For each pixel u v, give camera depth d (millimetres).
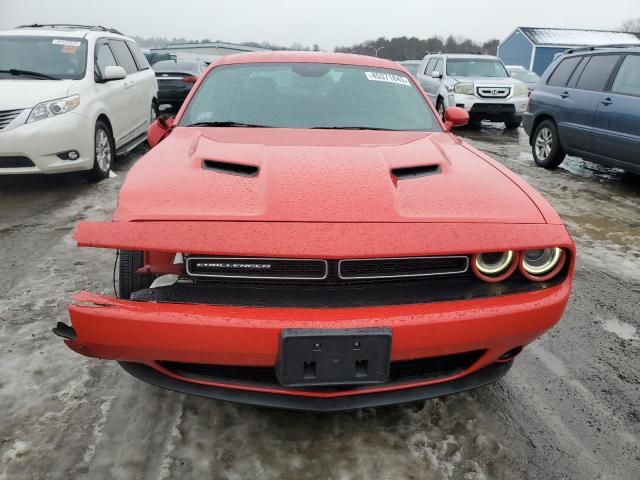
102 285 3311
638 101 5727
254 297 1746
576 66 6953
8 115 5004
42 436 2012
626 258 4152
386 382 1872
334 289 1782
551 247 1840
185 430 2068
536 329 1859
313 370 1688
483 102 11109
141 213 1802
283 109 3031
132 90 7039
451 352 1811
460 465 1948
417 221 1817
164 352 1727
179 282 1803
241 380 1871
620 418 2264
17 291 3199
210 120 2984
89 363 2477
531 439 2102
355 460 1950
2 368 2416
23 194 5422
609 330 3029
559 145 7105
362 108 3090
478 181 2168
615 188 6359
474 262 1832
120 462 1901
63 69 5812
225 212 1809
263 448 1994
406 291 1808
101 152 5906
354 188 1967
